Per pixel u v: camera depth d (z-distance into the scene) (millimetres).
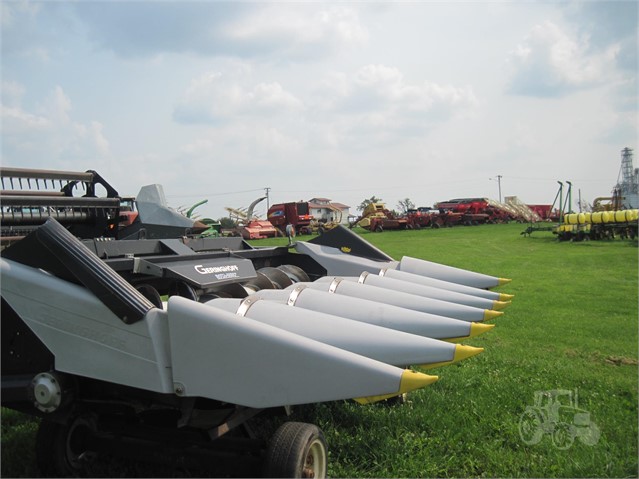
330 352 2873
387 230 41469
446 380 5766
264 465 3059
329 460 3971
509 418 4699
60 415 3346
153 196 6031
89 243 4270
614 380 5891
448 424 4574
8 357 3367
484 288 6184
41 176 5484
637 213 27297
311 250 6602
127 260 4047
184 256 4594
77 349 3188
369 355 3404
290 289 4691
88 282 3162
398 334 3447
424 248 25062
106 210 5941
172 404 3295
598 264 18812
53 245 3240
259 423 4516
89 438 3627
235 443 3344
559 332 8492
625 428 4566
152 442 3496
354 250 6734
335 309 4195
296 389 2877
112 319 3115
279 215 36062
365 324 3557
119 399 3436
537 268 17734
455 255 21859
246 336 2941
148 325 3055
